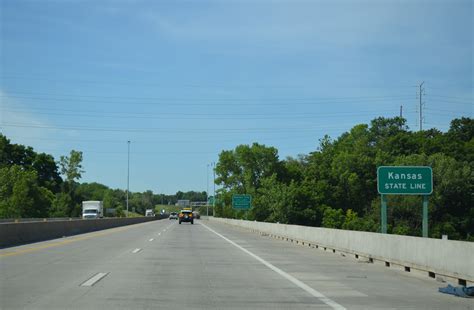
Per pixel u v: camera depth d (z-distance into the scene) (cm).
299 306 1089
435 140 9281
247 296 1211
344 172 10331
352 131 11994
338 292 1289
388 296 1236
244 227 6531
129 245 2953
